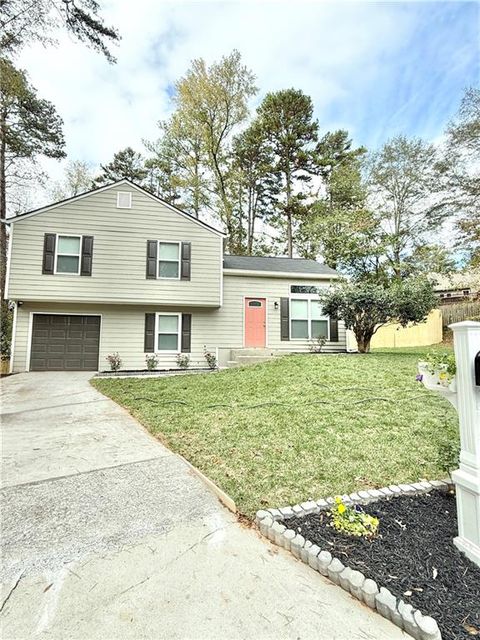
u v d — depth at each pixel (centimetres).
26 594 179
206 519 251
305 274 1234
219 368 1080
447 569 189
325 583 186
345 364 791
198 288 1139
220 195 1878
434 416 444
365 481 292
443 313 1756
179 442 403
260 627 158
